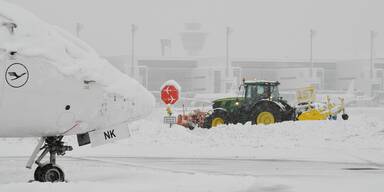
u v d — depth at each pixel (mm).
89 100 10812
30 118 10383
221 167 14852
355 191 10273
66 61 10695
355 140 21297
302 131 23094
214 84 113562
